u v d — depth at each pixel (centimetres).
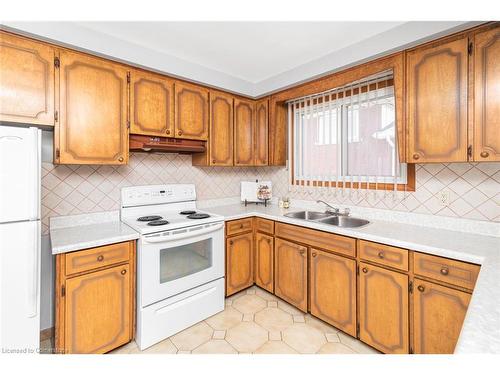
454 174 184
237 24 177
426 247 149
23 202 137
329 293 203
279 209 287
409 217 206
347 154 241
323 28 180
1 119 153
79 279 162
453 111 158
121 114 202
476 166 175
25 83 161
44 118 168
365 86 223
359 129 228
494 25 144
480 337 66
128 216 234
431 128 167
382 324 171
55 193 200
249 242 268
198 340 194
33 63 163
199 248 221
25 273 138
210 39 196
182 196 270
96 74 190
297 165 290
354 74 213
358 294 184
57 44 171
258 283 271
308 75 236
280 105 291
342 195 248
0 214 131
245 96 292
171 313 198
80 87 182
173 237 194
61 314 156
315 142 265
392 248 165
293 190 293
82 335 163
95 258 168
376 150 221
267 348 184
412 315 156
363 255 180
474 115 150
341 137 242
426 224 197
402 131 182
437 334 146
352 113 232
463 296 136
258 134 304
